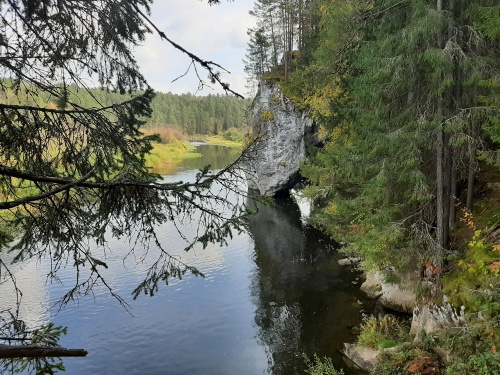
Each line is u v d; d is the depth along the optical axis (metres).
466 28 10.05
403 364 9.42
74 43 4.22
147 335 14.02
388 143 9.94
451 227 11.71
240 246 23.72
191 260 21.14
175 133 88.31
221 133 115.50
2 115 3.81
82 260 4.21
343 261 19.88
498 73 8.77
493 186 12.35
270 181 35.81
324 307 15.23
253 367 11.88
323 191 15.80
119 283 18.03
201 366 12.16
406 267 12.45
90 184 3.16
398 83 10.30
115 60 4.51
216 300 16.56
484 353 7.70
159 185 3.50
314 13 25.47
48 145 4.17
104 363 12.49
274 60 36.88
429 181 11.62
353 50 12.45
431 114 10.27
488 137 12.36
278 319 14.66
